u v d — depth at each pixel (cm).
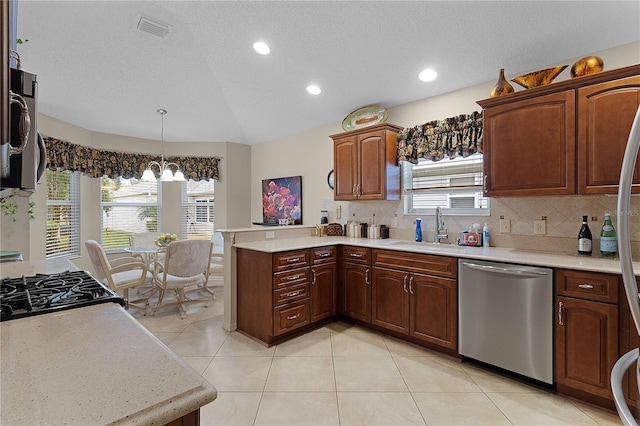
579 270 190
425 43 264
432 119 330
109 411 54
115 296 124
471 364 242
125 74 344
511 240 279
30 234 365
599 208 236
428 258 260
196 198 544
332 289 321
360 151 350
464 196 314
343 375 226
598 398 189
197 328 312
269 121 448
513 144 241
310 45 290
